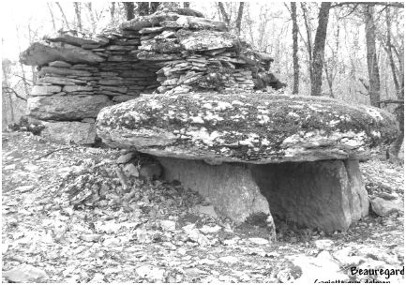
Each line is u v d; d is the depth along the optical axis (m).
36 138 7.15
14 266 3.26
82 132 7.34
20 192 5.17
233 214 4.34
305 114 4.02
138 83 7.66
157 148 4.25
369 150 4.33
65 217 4.29
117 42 6.80
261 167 5.36
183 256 3.56
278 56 19.38
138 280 3.10
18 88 23.12
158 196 4.75
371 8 11.00
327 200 4.70
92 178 4.96
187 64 5.83
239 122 3.95
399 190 5.80
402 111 9.38
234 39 6.02
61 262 3.38
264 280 3.10
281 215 5.19
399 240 4.00
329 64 17.42
